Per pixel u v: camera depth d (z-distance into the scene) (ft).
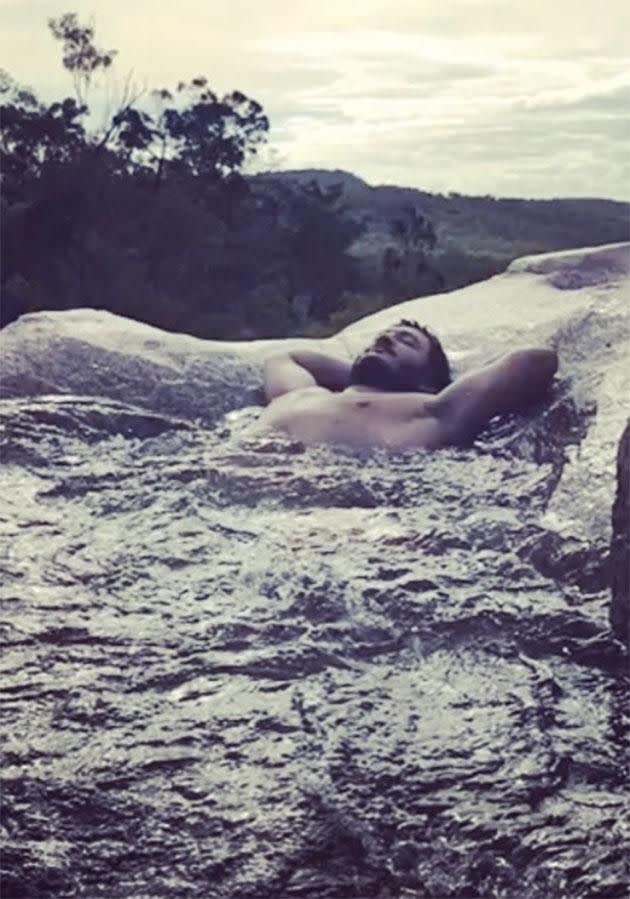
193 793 8.25
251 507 12.85
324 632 10.29
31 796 8.21
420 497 12.87
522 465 13.74
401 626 10.36
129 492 13.08
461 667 9.81
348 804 8.11
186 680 9.59
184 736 8.86
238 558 11.60
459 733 8.86
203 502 12.90
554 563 11.22
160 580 11.21
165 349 16.19
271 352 16.33
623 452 10.28
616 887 7.43
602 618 10.41
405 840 7.83
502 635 10.22
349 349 16.48
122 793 8.24
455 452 14.20
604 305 16.29
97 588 11.06
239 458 13.91
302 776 8.36
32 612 10.57
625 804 8.13
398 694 9.44
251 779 8.40
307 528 12.22
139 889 7.47
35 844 7.79
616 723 9.03
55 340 16.10
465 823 7.93
